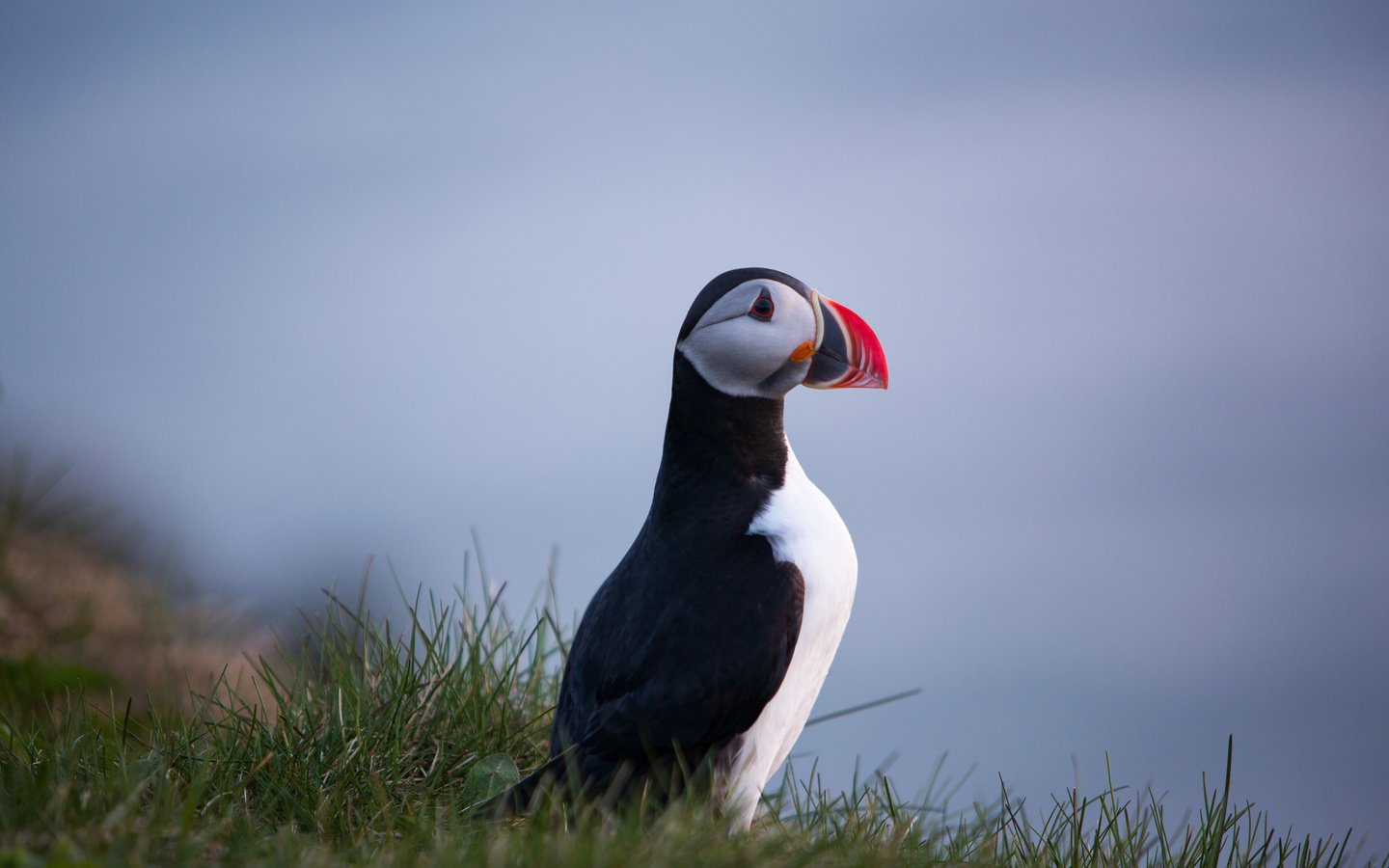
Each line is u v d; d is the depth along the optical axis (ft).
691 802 26.02
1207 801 30.07
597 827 25.00
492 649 35.50
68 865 20.65
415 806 28.14
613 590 30.17
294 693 33.19
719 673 27.66
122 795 25.03
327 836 27.22
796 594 28.78
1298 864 30.04
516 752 33.14
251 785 28.76
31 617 45.88
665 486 31.09
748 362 30.32
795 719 29.91
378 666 34.78
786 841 25.36
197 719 30.99
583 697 28.96
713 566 29.04
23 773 26.22
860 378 30.73
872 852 25.40
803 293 30.99
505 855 22.54
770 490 30.60
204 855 23.43
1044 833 29.84
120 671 43.70
